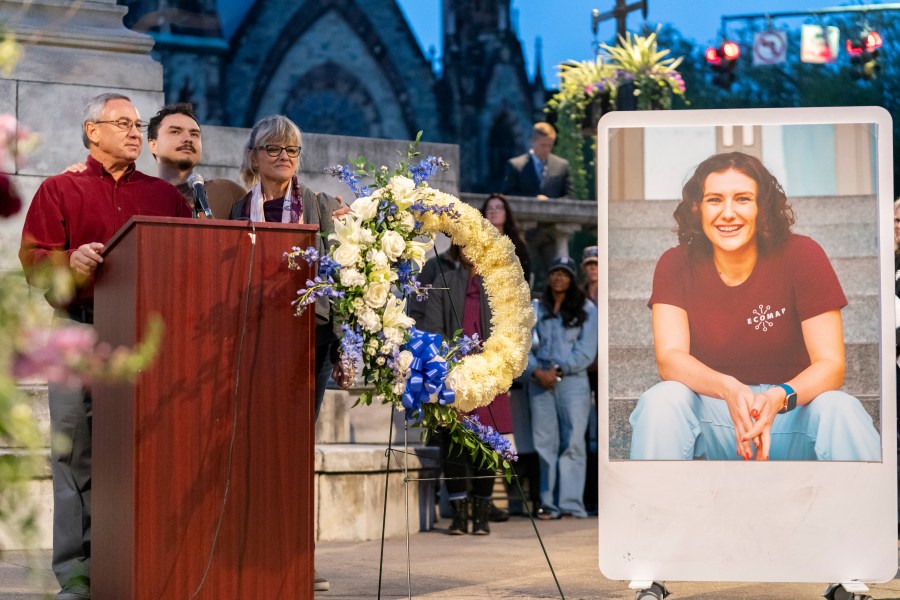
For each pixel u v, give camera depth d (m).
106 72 7.17
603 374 4.16
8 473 2.18
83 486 4.35
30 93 6.95
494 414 6.91
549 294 8.48
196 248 3.43
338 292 3.77
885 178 4.11
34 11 7.07
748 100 37.91
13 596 4.34
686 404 4.12
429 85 69.06
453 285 6.91
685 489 4.12
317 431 7.71
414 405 3.91
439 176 10.03
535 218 13.13
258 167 4.86
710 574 4.10
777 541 4.09
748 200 4.14
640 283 4.17
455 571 5.43
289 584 3.48
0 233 6.55
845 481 4.07
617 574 4.13
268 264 3.52
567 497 8.30
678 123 4.18
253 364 3.48
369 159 9.62
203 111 64.19
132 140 4.44
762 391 4.11
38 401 6.12
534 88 68.50
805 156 4.14
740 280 4.14
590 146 20.09
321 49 68.38
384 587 4.93
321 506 6.77
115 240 3.62
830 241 4.12
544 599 4.58
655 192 4.18
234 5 68.56
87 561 4.33
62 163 7.00
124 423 3.44
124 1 64.75
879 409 4.08
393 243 3.86
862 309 4.10
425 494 7.38
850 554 4.07
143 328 3.34
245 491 3.45
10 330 2.14
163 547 3.35
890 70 35.12
